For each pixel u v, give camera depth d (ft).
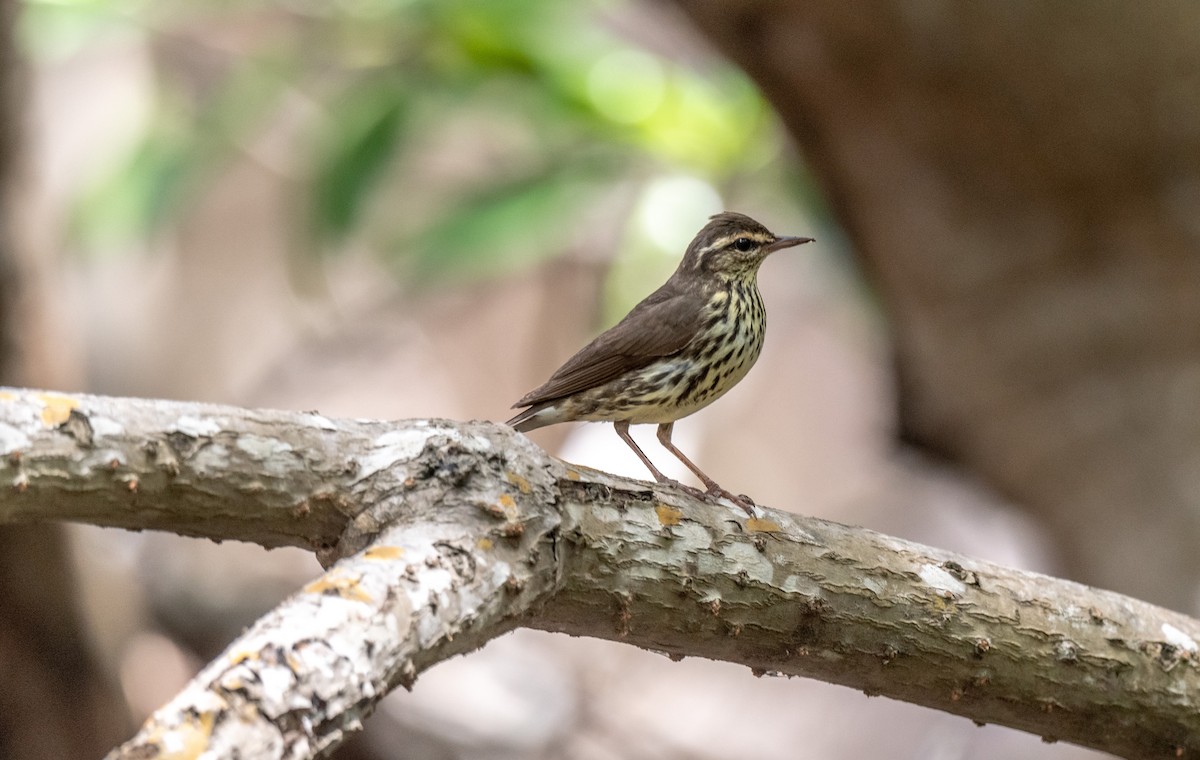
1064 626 21.90
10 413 16.65
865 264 41.68
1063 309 37.22
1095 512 37.86
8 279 38.55
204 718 13.99
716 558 20.34
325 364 73.05
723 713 56.90
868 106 37.11
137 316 66.13
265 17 63.05
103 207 49.65
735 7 36.81
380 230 60.29
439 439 18.76
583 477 19.90
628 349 29.86
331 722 14.97
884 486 66.44
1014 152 35.81
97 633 42.52
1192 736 22.52
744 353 31.07
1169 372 36.22
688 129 43.32
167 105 63.05
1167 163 34.53
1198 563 35.78
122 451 17.17
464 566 17.42
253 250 68.64
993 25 33.58
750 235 31.30
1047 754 51.93
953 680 21.68
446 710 51.29
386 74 43.50
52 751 42.01
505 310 71.05
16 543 39.04
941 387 40.42
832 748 55.62
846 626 21.06
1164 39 32.68
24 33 38.81
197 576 53.16
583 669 58.03
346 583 16.19
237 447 17.94
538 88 42.70
